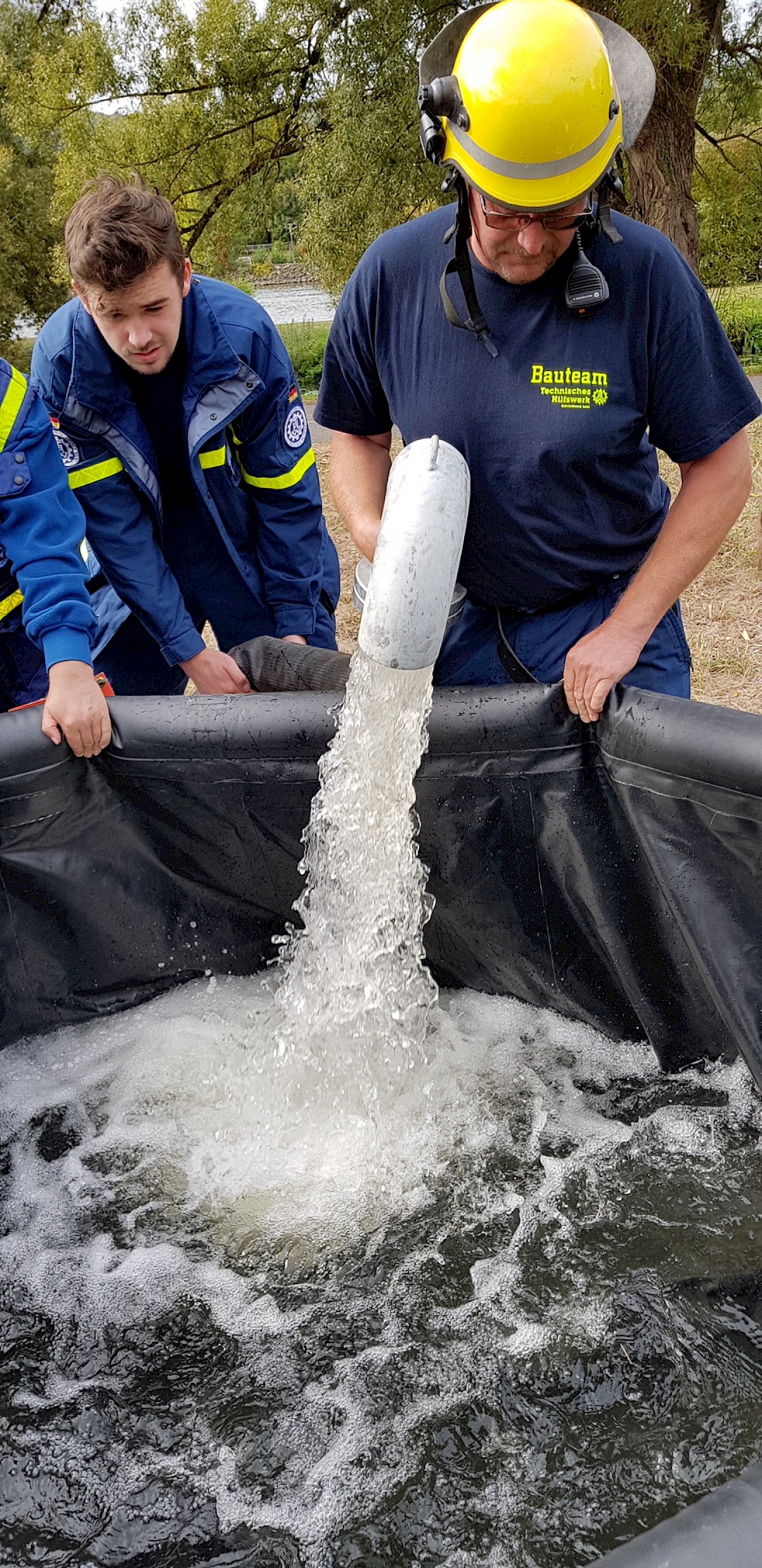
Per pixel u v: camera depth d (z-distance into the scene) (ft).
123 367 6.66
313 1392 4.83
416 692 5.16
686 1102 6.03
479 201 4.87
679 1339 4.83
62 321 6.51
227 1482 4.51
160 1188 5.88
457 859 6.28
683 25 21.39
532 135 4.54
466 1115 6.13
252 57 27.20
